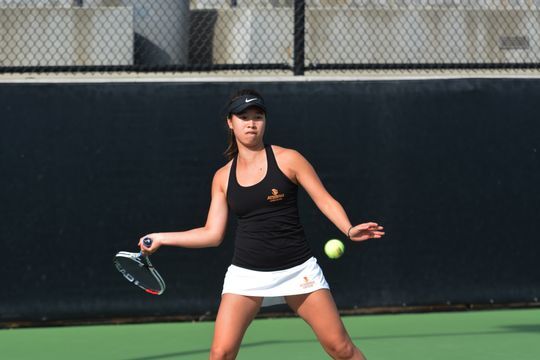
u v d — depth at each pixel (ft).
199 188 87.35
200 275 87.71
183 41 97.60
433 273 90.02
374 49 98.58
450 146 90.17
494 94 90.74
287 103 88.33
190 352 73.05
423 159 89.81
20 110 85.81
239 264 44.91
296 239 44.62
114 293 86.84
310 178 44.60
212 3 101.81
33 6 95.04
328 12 97.86
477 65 93.86
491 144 90.79
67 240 86.17
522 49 100.63
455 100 90.17
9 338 80.59
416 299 89.76
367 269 89.20
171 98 87.10
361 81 89.04
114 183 86.53
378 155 89.25
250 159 45.32
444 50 99.50
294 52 91.86
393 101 89.45
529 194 91.30
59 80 87.20
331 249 47.52
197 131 87.30
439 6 99.66
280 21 97.35
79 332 83.05
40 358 71.72
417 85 89.66
